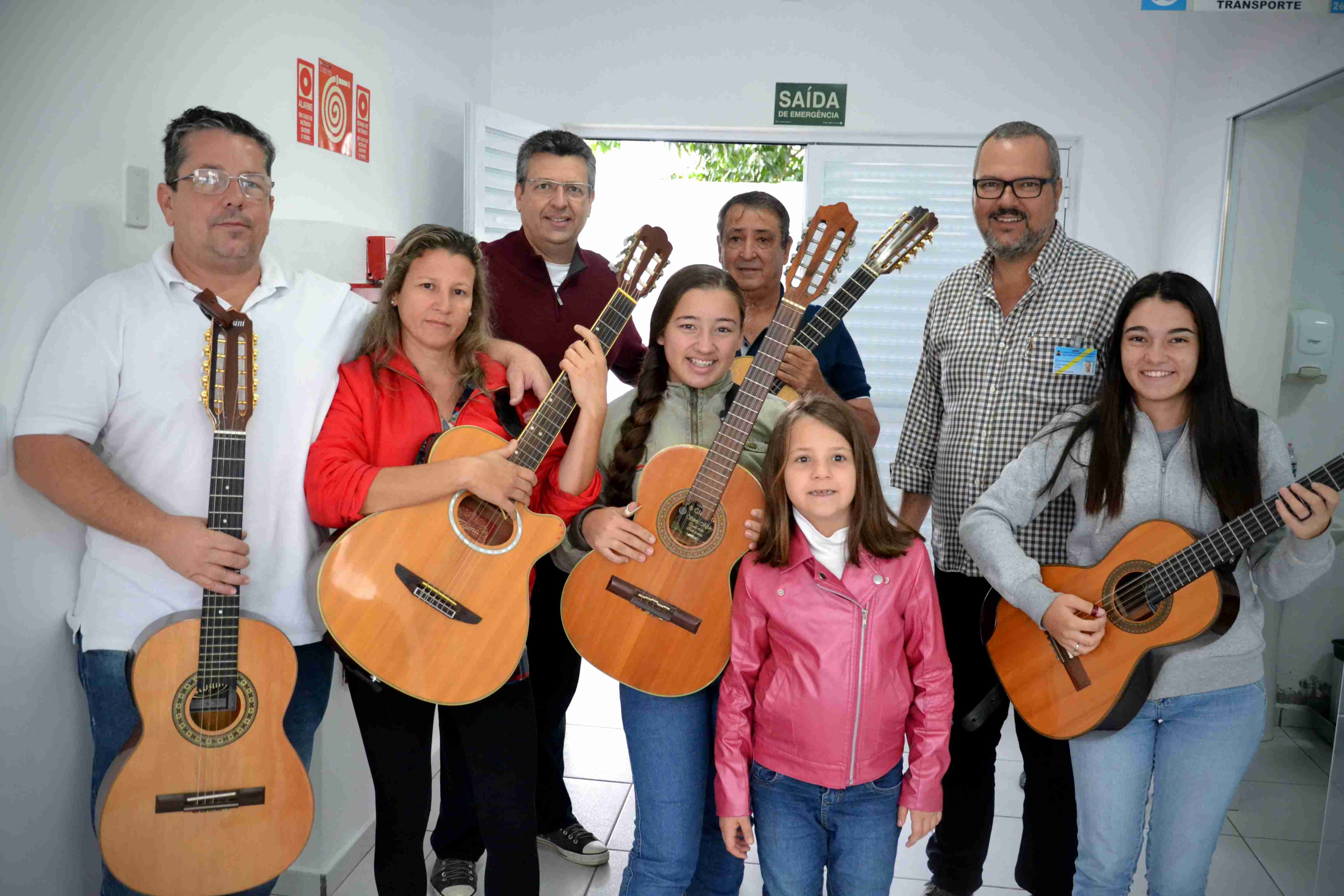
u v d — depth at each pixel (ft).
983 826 7.64
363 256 10.30
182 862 5.42
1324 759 10.50
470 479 5.75
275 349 6.13
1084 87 13.88
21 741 5.86
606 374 6.32
